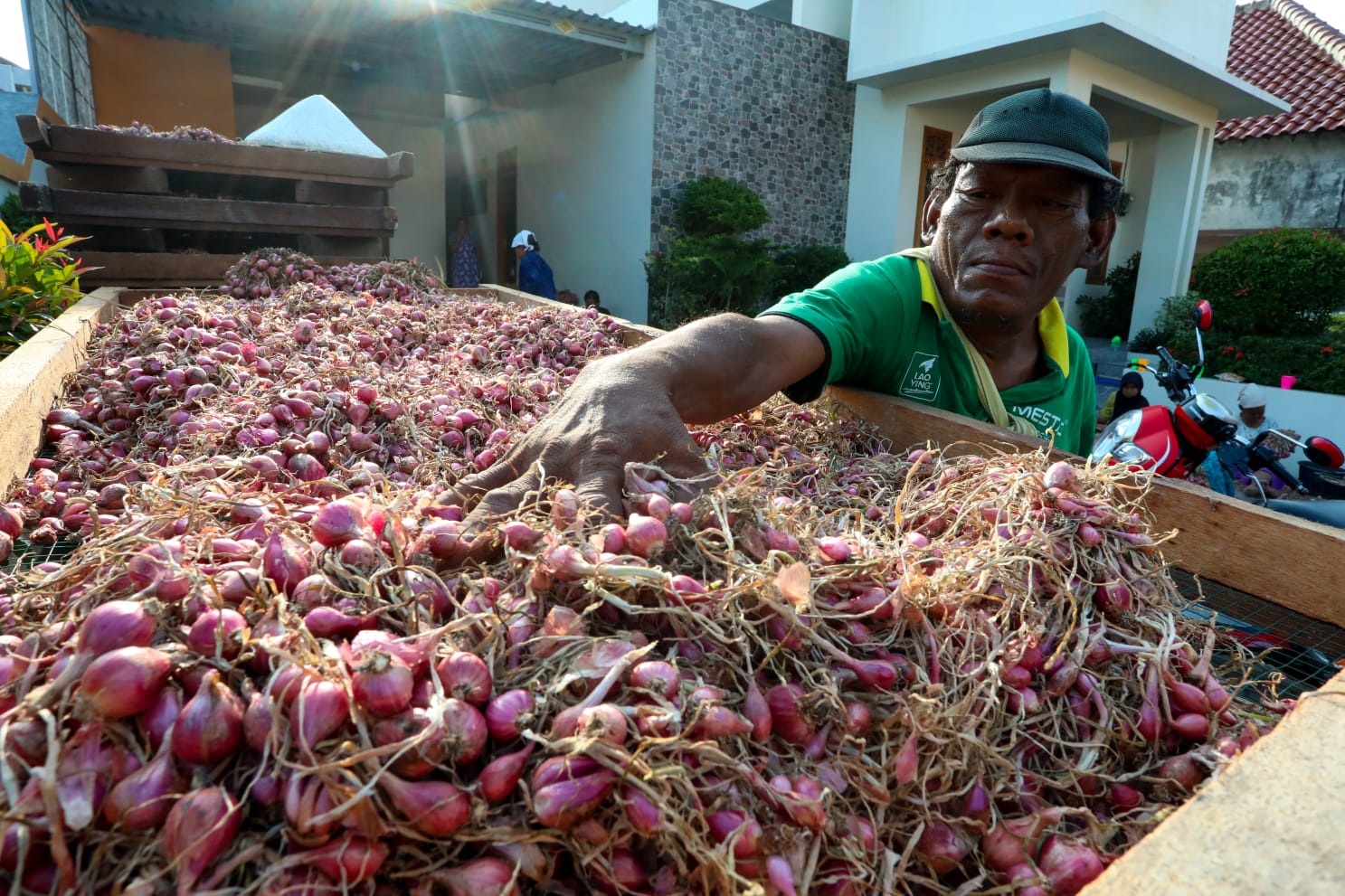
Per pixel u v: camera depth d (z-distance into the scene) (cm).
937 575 109
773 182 1172
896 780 90
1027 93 209
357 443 189
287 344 264
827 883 81
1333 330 888
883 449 224
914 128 1117
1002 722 103
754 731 84
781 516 118
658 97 1044
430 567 104
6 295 323
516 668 85
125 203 396
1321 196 1381
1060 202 205
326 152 461
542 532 103
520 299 434
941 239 229
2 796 66
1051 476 131
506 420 225
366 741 70
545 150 1248
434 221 1230
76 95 845
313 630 85
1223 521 157
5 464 169
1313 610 144
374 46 1014
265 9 870
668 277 1017
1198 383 801
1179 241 1077
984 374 231
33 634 89
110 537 107
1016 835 91
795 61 1155
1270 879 65
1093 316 1349
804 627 92
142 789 67
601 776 72
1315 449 358
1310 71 1453
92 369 251
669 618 92
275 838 69
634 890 73
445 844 71
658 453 141
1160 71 943
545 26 952
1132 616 120
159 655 74
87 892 65
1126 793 102
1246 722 113
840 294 222
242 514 122
